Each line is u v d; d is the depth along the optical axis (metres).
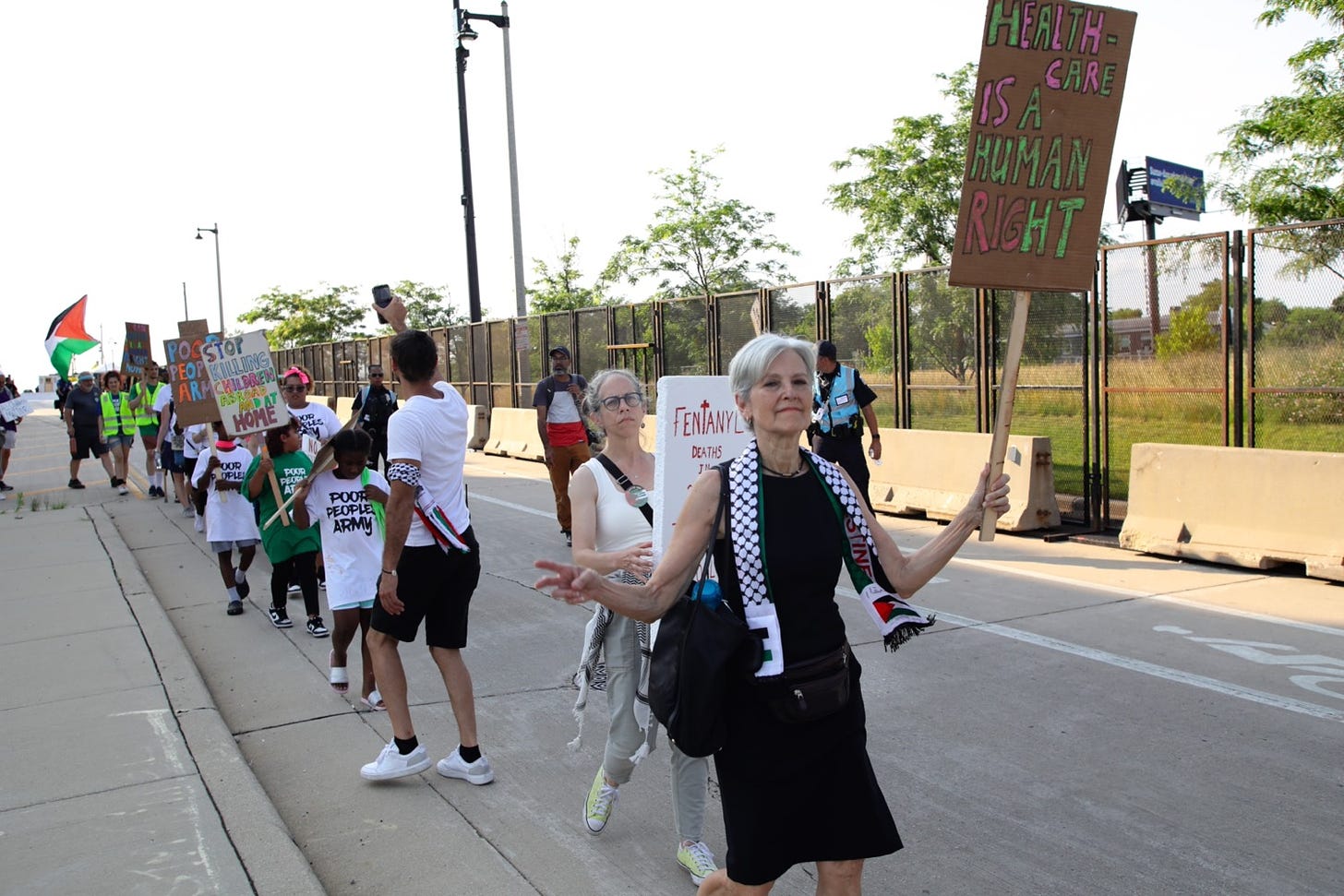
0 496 17.72
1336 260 9.10
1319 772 4.83
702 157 31.05
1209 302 10.05
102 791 4.80
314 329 48.38
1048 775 4.91
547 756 5.38
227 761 5.13
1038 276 3.24
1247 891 3.86
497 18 21.17
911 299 13.02
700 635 2.74
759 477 2.83
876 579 2.96
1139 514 9.70
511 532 11.98
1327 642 6.70
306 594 7.92
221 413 7.88
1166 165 24.67
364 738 5.72
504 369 23.12
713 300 16.72
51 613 8.54
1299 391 9.19
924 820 4.51
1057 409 15.48
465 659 7.13
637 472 4.22
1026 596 8.13
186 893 3.84
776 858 2.79
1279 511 8.64
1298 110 17.34
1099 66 3.31
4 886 3.92
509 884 4.09
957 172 26.22
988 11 3.17
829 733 2.79
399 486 4.61
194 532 13.19
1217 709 5.64
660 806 4.77
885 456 12.40
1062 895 3.88
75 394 18.45
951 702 5.89
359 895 4.03
